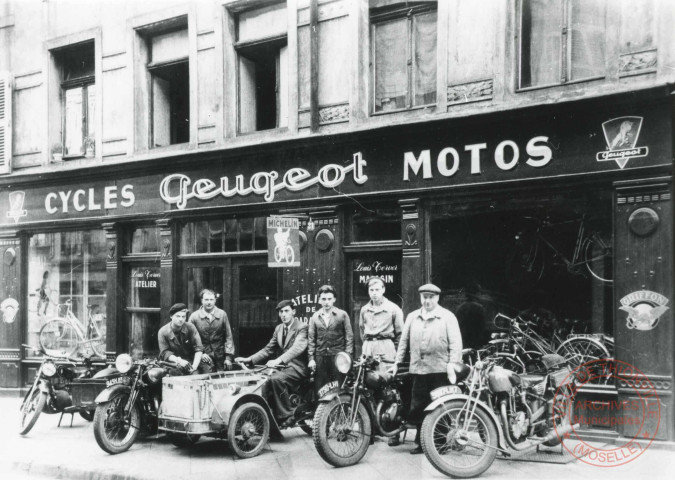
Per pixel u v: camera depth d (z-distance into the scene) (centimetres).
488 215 763
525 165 725
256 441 653
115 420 671
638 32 667
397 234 838
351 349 718
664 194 640
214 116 984
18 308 1129
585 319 702
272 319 931
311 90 889
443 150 778
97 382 784
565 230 716
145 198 1027
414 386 622
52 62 1138
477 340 764
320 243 872
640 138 653
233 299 963
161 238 1012
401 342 633
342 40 877
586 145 686
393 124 802
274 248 859
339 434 593
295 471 574
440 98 794
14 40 1170
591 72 718
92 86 1121
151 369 686
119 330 1046
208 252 991
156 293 1034
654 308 638
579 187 695
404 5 856
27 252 1145
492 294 759
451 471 540
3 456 661
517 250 746
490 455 548
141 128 1058
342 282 857
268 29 971
